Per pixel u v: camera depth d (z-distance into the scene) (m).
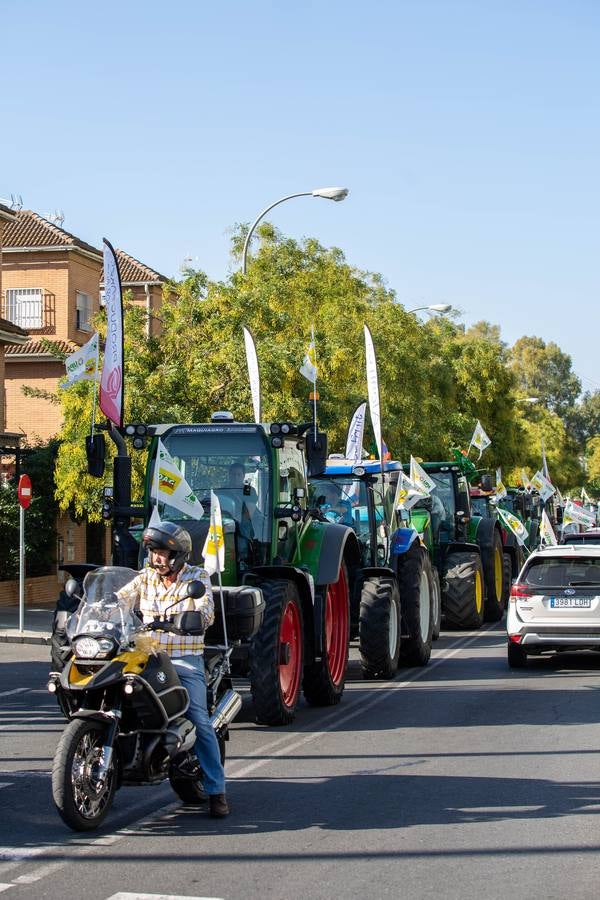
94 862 6.95
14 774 9.59
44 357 36.09
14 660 18.20
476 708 13.18
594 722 12.14
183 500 10.86
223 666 8.72
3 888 6.43
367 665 15.55
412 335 35.44
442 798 8.68
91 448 12.73
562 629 16.38
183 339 25.83
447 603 23.03
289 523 13.12
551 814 8.18
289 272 34.75
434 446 36.00
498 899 6.27
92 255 38.09
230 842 7.42
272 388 25.44
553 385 123.94
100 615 7.69
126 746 7.68
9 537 27.66
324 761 10.12
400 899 6.27
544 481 35.72
